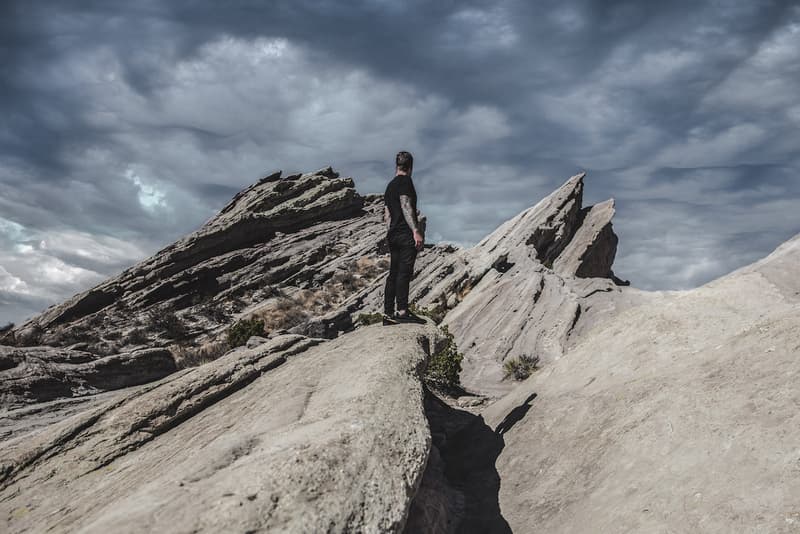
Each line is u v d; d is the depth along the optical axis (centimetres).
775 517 296
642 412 487
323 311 3978
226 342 3216
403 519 292
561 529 428
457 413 974
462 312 2753
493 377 2045
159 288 4566
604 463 470
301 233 5384
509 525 480
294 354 694
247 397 560
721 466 360
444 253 4119
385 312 725
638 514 368
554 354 2264
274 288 4469
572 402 614
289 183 5869
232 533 222
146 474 413
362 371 501
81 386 1708
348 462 301
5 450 495
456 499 564
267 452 312
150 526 235
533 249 3412
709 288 642
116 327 4034
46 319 4466
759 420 376
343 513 258
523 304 2661
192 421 534
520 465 578
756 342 471
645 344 619
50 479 447
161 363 2066
